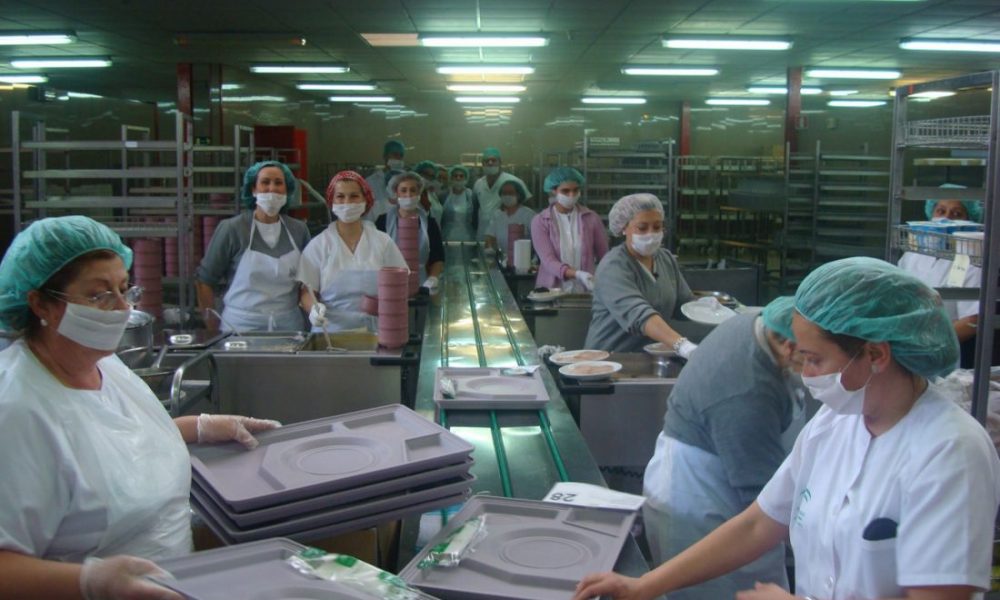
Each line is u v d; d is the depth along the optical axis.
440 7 6.76
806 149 12.09
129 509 1.18
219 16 7.16
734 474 1.69
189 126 4.36
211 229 5.46
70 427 1.15
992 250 2.27
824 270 1.15
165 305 4.46
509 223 6.51
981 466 1.04
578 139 13.90
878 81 11.34
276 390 2.75
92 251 1.21
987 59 9.32
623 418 2.46
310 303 3.31
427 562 1.18
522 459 1.79
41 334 1.23
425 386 2.39
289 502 1.25
